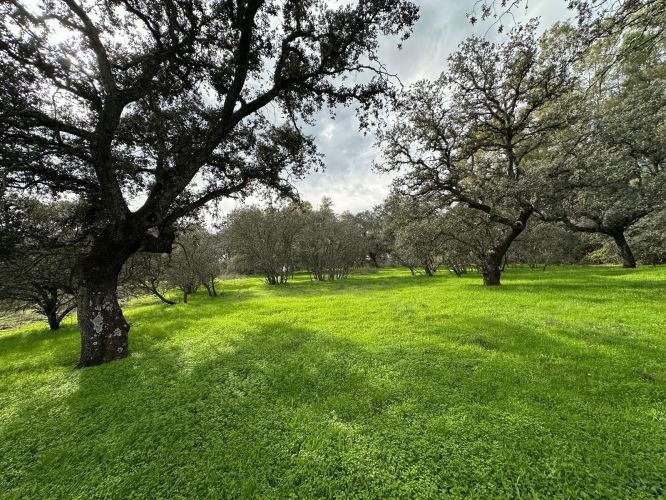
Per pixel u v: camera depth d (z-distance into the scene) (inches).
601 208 704.4
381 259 2231.8
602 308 345.4
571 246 1230.3
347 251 1333.7
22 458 149.6
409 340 279.6
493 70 534.6
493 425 140.6
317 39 326.0
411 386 186.2
